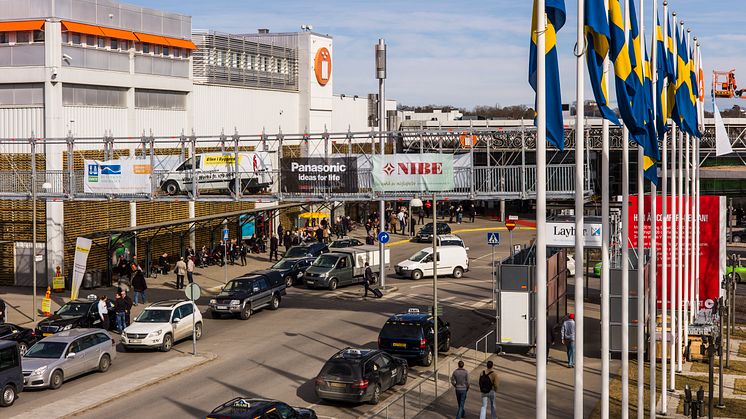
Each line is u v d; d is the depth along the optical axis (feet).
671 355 92.43
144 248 181.57
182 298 152.35
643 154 76.74
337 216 270.26
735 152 238.89
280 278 145.48
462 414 81.46
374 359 89.25
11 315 138.21
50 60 164.04
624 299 73.82
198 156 155.02
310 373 100.12
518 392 90.68
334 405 87.30
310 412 75.05
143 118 188.65
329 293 159.33
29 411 84.58
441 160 122.83
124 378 97.76
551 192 118.32
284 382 96.22
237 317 134.72
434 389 93.66
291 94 257.55
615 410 85.10
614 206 219.41
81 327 120.16
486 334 118.21
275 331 124.57
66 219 164.25
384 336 103.91
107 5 175.94
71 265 165.58
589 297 150.00
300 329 125.59
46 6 163.84
